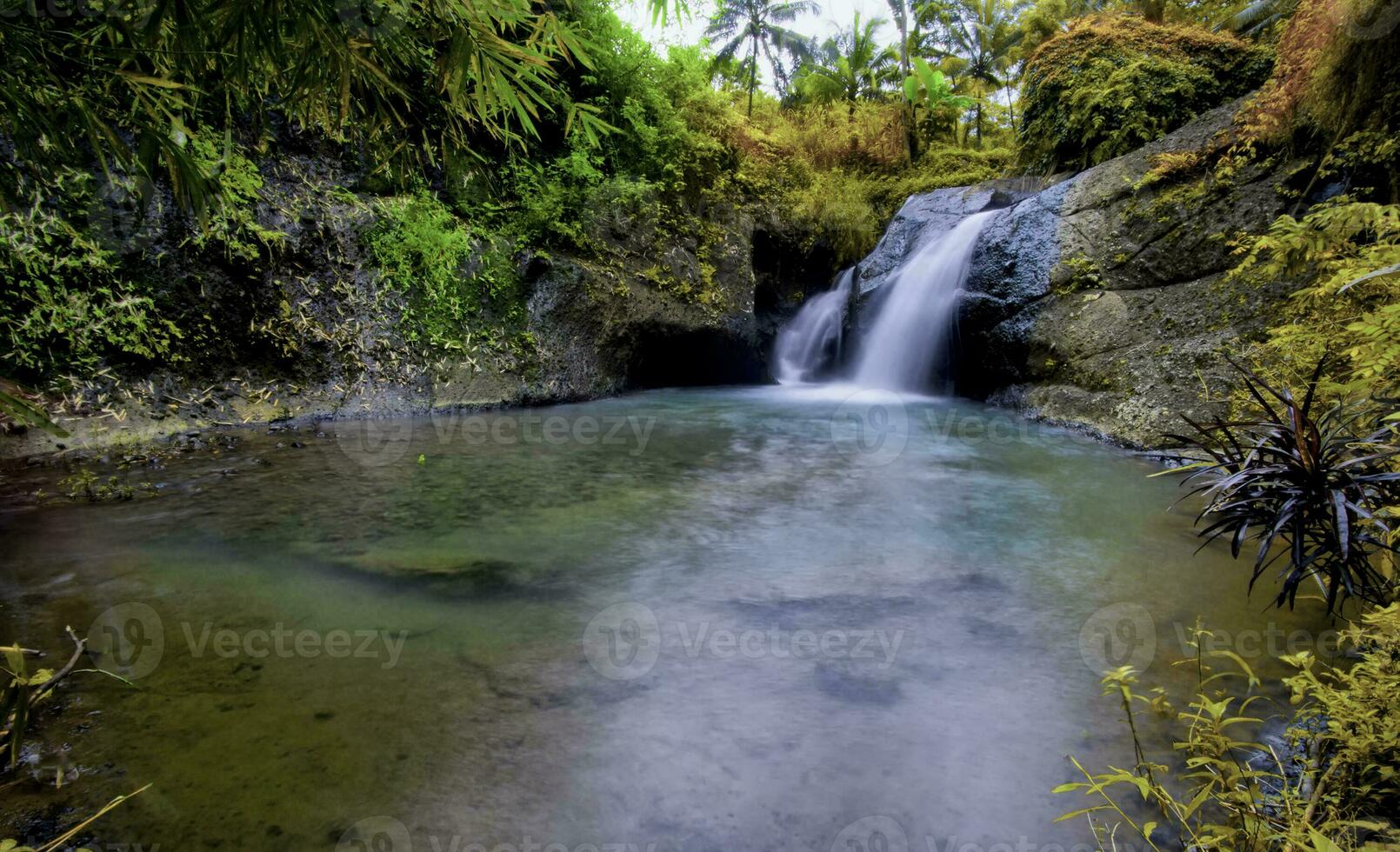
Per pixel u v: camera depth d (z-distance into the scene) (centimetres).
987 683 188
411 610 233
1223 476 216
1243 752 152
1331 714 136
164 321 501
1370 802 124
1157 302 574
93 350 464
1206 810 134
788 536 321
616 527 332
